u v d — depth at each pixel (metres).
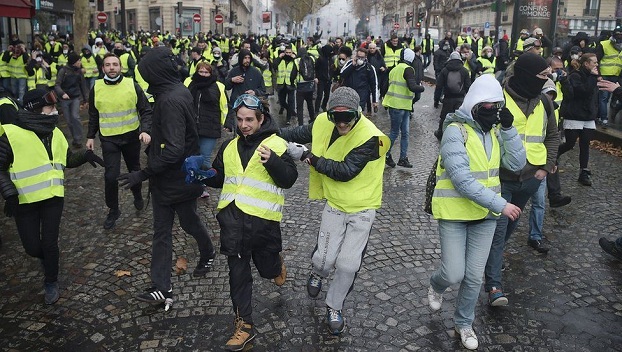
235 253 3.74
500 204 3.48
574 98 7.64
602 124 11.69
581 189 7.79
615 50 12.34
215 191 7.64
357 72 10.59
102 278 4.92
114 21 65.12
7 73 14.77
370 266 5.20
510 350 3.87
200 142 7.04
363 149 3.69
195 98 6.89
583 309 4.46
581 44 14.21
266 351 3.81
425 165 9.18
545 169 4.55
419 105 16.17
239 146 3.86
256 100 3.73
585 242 5.86
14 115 4.30
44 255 4.38
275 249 3.96
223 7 64.94
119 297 4.57
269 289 4.69
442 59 18.73
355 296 4.61
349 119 3.57
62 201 4.47
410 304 4.49
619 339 4.04
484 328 4.16
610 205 7.07
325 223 3.97
